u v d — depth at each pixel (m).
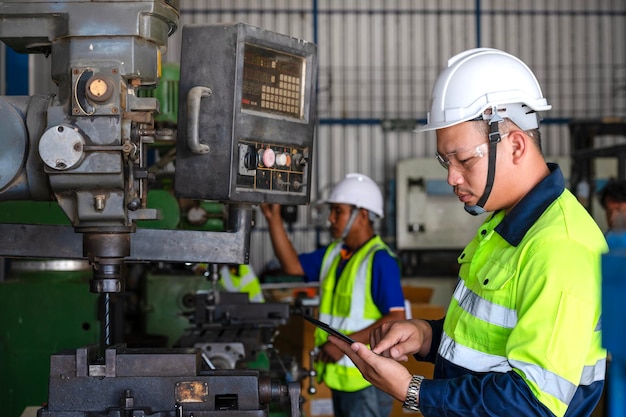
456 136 1.49
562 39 8.38
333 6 8.33
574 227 1.38
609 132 5.96
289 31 8.31
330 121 8.32
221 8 8.25
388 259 3.07
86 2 1.48
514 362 1.34
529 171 1.48
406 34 8.38
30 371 2.97
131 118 1.50
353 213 3.21
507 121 1.47
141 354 1.50
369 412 3.07
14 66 4.23
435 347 1.80
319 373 3.27
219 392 1.50
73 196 1.51
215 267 2.79
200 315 2.92
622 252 0.70
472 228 7.25
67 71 1.49
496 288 1.44
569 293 1.31
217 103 1.53
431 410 1.39
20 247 1.62
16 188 1.54
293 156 1.68
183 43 1.54
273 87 1.61
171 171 3.16
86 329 2.97
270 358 3.23
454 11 8.37
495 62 1.51
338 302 3.16
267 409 1.54
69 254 1.62
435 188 7.23
